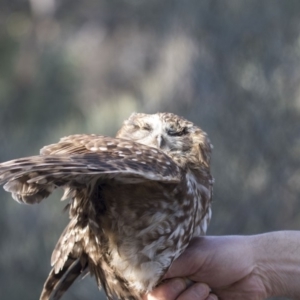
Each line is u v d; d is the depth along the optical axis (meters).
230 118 14.73
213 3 15.30
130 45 20.09
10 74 20.42
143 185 6.52
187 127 7.68
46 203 15.49
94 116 18.00
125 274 6.86
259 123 14.66
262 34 15.03
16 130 18.89
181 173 6.53
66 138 6.34
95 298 13.14
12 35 21.86
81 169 5.68
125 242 6.72
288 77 14.88
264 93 14.83
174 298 7.14
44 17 22.55
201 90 15.01
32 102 19.50
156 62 17.75
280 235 7.54
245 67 14.99
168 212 6.64
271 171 14.50
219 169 14.42
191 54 15.32
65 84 20.05
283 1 15.05
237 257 7.27
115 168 5.82
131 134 7.74
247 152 14.55
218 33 15.18
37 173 5.64
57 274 7.19
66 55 20.62
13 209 15.51
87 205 6.66
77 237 6.91
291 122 14.70
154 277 6.88
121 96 19.27
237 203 14.26
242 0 15.21
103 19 21.56
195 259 7.13
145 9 19.53
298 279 7.41
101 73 20.23
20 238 15.38
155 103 16.14
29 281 15.21
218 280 7.27
